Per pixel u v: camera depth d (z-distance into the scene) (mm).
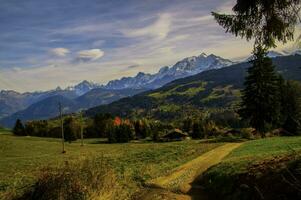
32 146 119500
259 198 16875
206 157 49531
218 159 44094
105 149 96188
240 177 21031
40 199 16766
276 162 19703
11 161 72125
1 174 44469
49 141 142750
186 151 63094
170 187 27859
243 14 16625
